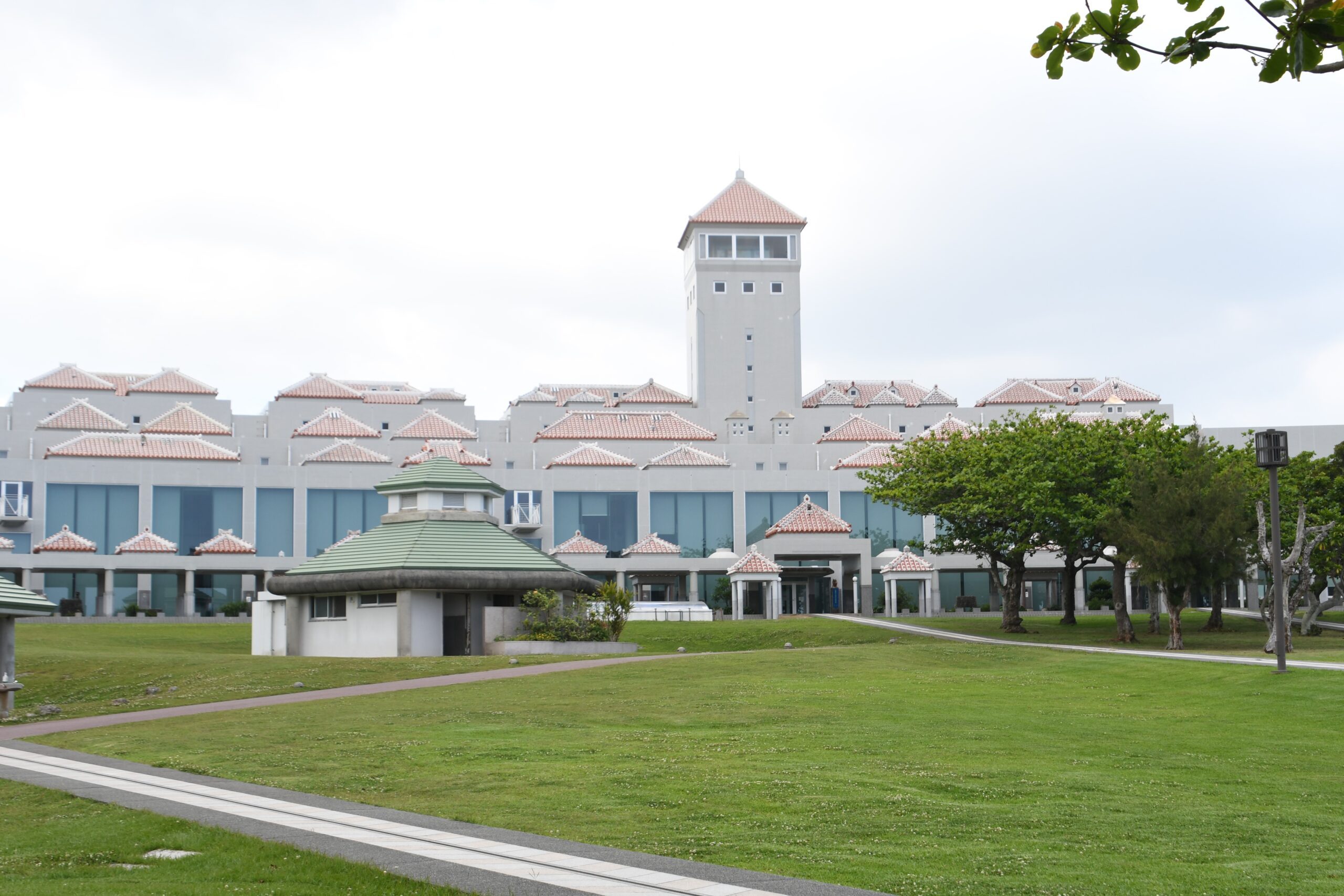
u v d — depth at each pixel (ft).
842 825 57.21
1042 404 356.18
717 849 51.49
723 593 291.79
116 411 335.67
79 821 56.95
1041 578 296.30
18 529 274.36
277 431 340.39
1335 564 193.36
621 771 72.02
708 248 368.48
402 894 41.68
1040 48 24.88
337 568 172.76
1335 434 314.35
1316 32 22.26
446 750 80.12
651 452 323.78
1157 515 166.09
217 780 69.56
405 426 333.01
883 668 132.98
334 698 114.11
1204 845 54.08
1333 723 95.20
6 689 113.29
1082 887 46.09
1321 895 45.32
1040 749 82.12
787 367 366.84
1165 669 130.52
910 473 216.54
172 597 279.69
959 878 47.09
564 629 167.73
